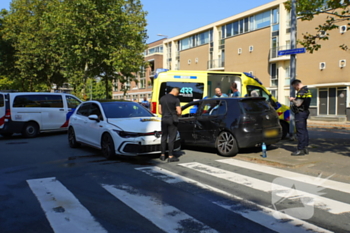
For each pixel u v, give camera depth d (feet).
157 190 16.98
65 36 82.89
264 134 25.85
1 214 13.75
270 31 109.70
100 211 13.98
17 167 23.25
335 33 88.89
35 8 98.99
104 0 81.87
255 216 13.19
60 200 15.51
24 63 99.60
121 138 24.20
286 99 104.83
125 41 92.07
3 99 42.37
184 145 32.30
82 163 24.30
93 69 97.91
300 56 98.89
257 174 20.27
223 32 134.92
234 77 38.32
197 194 16.20
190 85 36.47
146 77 200.54
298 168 21.70
